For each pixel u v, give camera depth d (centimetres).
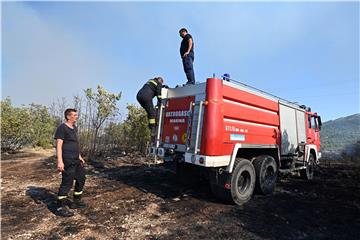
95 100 1121
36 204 477
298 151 805
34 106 1602
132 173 802
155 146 589
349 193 664
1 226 376
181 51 708
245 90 566
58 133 428
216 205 513
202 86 503
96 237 347
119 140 1263
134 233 364
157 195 564
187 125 522
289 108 773
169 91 587
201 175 588
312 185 775
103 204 489
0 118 1230
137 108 1246
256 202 552
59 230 366
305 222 437
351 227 420
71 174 439
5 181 656
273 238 367
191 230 382
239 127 540
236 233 378
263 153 662
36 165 901
